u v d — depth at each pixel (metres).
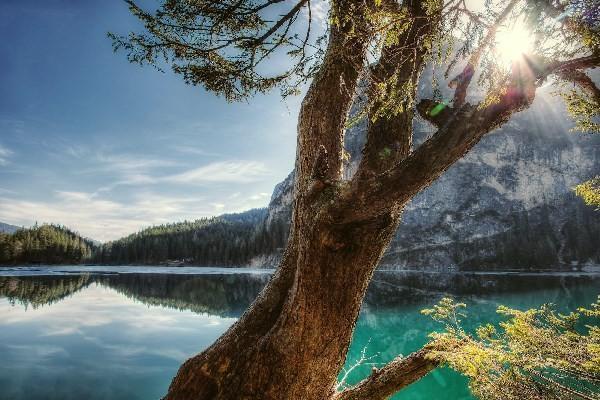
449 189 106.38
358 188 1.83
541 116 113.88
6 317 21.69
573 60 1.60
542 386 3.27
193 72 3.55
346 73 2.83
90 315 22.92
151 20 3.29
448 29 2.04
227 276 66.81
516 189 104.94
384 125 2.24
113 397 10.76
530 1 1.48
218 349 2.70
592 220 96.44
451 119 1.72
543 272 80.81
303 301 2.22
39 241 105.88
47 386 11.45
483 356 3.03
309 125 2.89
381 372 3.41
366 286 2.26
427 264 96.81
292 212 2.95
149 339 17.39
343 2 2.34
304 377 2.36
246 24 3.46
